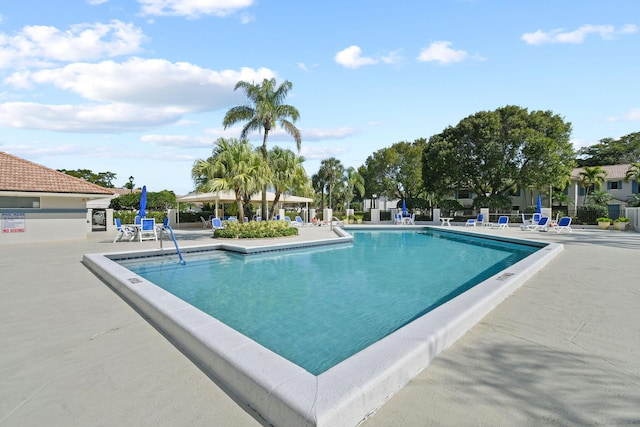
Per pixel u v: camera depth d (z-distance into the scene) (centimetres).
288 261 1055
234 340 309
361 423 218
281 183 1912
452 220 3105
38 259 939
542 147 2678
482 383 263
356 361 261
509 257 1150
